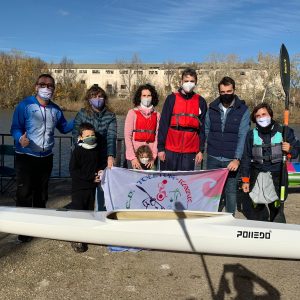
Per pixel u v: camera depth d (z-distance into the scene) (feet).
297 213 21.35
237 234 15.52
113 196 17.63
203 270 14.67
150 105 18.24
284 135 17.01
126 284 13.51
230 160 17.90
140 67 305.53
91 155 16.84
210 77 227.40
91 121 17.44
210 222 15.92
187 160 17.92
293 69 186.50
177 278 14.02
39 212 16.94
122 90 309.22
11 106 212.23
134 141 18.20
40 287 13.17
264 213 20.79
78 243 16.01
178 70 279.08
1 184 25.61
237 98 17.67
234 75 220.23
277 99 201.05
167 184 17.95
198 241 15.56
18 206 17.43
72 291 12.97
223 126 17.71
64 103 220.64
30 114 16.44
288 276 14.33
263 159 17.37
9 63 228.22
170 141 17.88
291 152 17.17
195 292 13.10
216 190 17.97
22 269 14.37
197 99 17.83
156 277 14.07
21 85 219.00
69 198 24.26
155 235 15.60
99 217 16.49
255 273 14.51
